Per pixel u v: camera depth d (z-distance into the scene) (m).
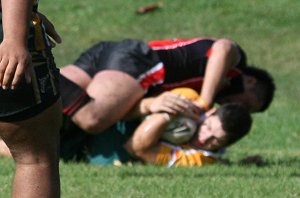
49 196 12.16
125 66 26.25
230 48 26.47
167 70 26.41
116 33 67.00
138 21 68.75
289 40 63.38
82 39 65.75
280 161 26.66
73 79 26.78
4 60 10.81
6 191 19.64
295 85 52.03
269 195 19.14
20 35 10.97
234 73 27.03
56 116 12.15
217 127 25.44
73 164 25.36
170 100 25.42
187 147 26.00
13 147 12.10
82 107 25.59
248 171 23.48
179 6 70.31
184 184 20.62
